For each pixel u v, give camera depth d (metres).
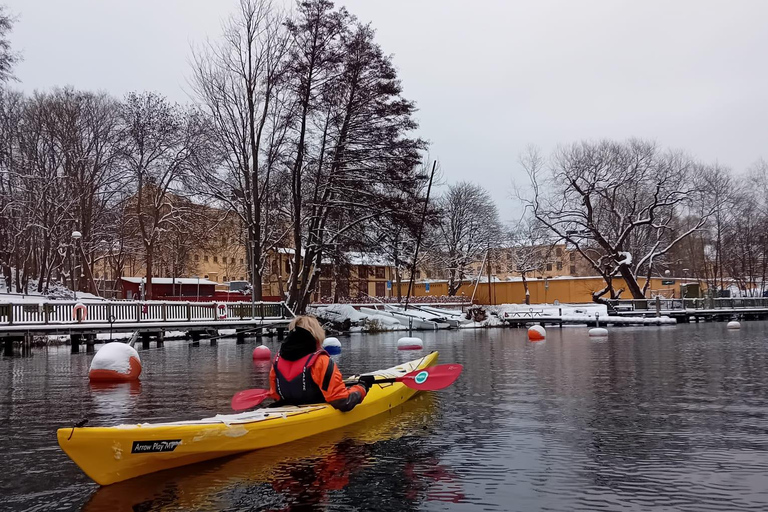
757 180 54.66
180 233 42.94
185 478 5.19
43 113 35.84
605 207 48.50
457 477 5.21
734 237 54.31
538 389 10.27
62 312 20.91
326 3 29.47
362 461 5.68
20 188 34.28
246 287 39.34
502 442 6.42
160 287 52.62
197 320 25.05
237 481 5.10
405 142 30.86
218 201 33.53
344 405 6.75
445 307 53.25
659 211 53.22
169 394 10.00
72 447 4.79
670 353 17.22
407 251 37.47
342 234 32.31
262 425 5.98
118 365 11.72
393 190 32.09
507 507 4.48
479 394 9.70
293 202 33.31
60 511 4.50
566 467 5.50
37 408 8.77
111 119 38.00
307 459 5.73
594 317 39.38
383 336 30.31
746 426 7.16
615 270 44.78
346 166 30.66
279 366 6.76
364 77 30.58
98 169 37.66
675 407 8.42
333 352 19.31
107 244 45.66
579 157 45.16
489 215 62.88
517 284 65.88
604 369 13.30
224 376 12.55
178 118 37.22
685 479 5.11
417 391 9.57
